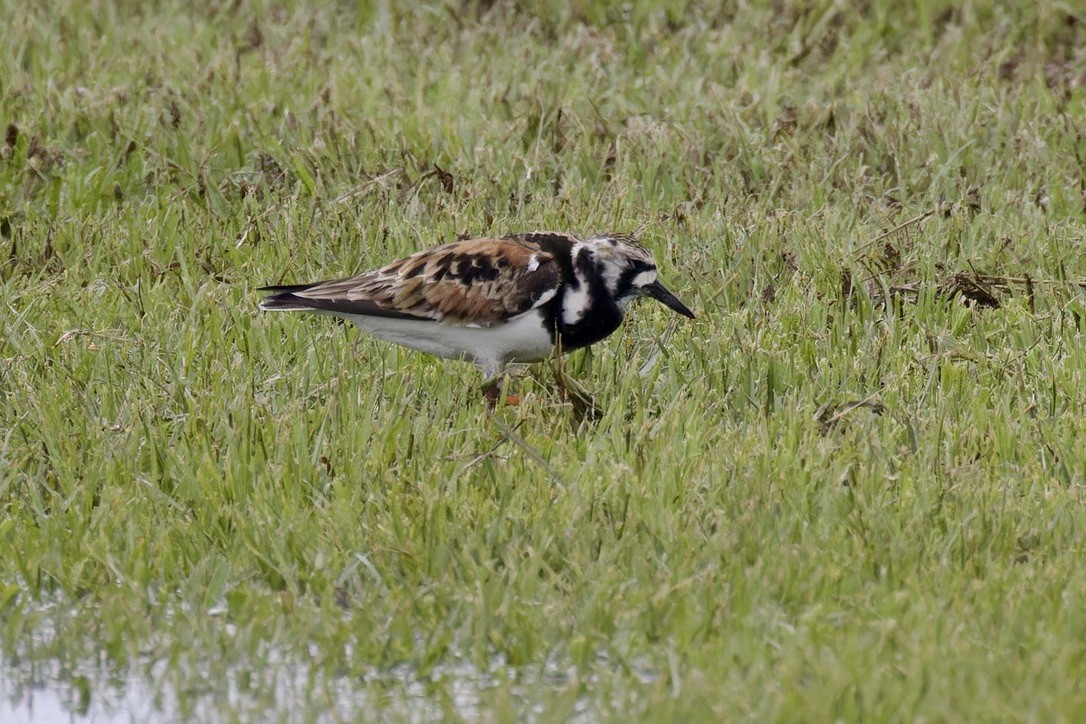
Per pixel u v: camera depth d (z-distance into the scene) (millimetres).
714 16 20797
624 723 8602
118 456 11406
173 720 9117
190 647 9555
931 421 11859
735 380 12711
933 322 13906
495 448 11250
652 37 20016
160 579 10266
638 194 16203
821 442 11453
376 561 10258
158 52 19281
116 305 13805
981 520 10445
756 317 13719
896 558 10078
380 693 9211
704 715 8484
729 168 16562
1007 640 9180
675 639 9492
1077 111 18281
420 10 21203
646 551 10227
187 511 11023
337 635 9516
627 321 13719
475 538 10328
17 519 10789
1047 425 11758
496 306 12047
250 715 8984
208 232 15305
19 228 15023
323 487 11281
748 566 10102
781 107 18188
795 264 14633
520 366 12930
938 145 17016
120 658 9594
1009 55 19953
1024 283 14273
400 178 16281
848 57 19625
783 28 20531
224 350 13016
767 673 8898
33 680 9492
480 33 20312
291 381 12594
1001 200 15977
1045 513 10633
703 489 11000
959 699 8477
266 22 20812
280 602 9812
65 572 10312
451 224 15211
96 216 15594
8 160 16203
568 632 9578
